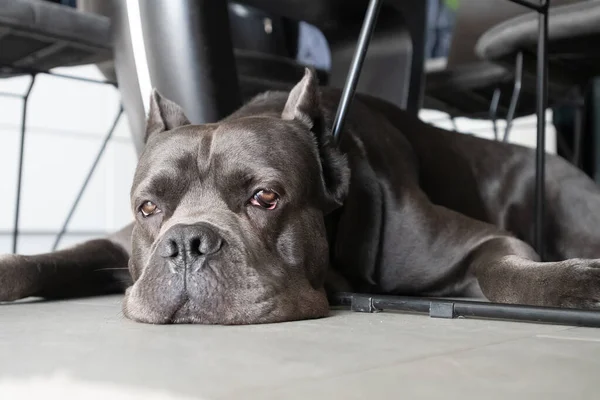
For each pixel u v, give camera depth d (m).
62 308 1.73
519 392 0.76
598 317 1.27
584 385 0.80
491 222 2.58
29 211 5.05
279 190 1.59
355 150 2.00
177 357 1.01
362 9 2.81
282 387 0.79
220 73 2.15
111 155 5.49
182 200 1.61
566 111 4.28
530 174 2.67
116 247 2.19
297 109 1.74
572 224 2.62
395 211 2.00
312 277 1.66
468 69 3.31
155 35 2.12
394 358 0.98
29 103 5.02
